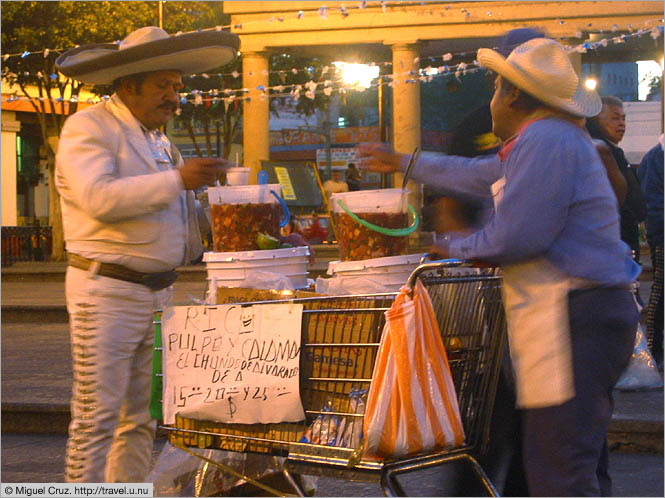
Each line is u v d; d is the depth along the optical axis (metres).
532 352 3.21
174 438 3.97
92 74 3.97
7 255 24.25
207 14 25.41
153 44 3.89
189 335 3.92
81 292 3.89
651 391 6.58
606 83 33.28
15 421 6.45
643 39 23.67
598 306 3.18
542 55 3.30
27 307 12.38
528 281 3.24
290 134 43.91
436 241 3.44
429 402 3.35
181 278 17.42
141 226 3.91
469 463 3.78
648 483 5.02
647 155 7.41
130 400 4.18
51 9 23.47
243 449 3.81
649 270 15.41
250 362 3.76
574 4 22.38
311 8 23.83
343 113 43.38
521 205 3.14
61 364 8.32
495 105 3.44
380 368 3.34
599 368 3.18
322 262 18.41
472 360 3.67
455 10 22.97
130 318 3.94
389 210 4.04
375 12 23.45
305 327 3.66
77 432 3.87
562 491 3.15
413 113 23.58
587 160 3.25
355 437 3.51
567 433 3.15
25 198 32.72
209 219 4.58
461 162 4.09
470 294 3.65
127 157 3.94
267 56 24.56
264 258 4.29
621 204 6.11
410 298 3.37
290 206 24.09
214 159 3.72
